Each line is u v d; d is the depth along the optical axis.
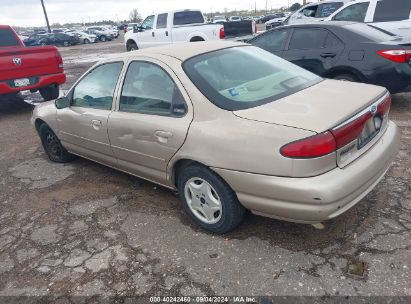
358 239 2.94
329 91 3.11
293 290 2.53
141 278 2.78
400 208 3.28
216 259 2.89
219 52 3.52
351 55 5.85
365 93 3.06
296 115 2.65
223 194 2.92
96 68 4.12
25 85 8.01
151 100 3.39
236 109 2.86
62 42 37.69
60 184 4.50
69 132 4.53
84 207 3.87
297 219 2.62
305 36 6.48
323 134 2.44
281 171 2.52
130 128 3.53
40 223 3.67
